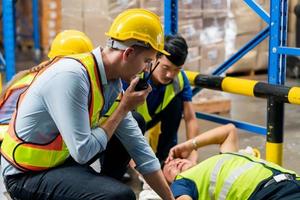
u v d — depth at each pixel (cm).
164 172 269
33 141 192
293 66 694
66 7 559
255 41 321
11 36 491
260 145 396
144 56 189
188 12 567
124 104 192
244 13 631
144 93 192
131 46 186
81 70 184
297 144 400
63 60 189
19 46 948
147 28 187
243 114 512
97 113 194
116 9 538
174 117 313
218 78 309
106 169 242
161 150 319
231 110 530
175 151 286
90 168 206
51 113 185
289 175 216
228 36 616
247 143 402
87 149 183
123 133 215
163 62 275
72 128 181
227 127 302
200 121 470
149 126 311
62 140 193
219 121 340
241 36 628
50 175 197
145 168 217
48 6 809
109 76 193
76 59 188
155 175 219
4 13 486
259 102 568
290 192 205
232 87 297
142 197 267
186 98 317
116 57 188
